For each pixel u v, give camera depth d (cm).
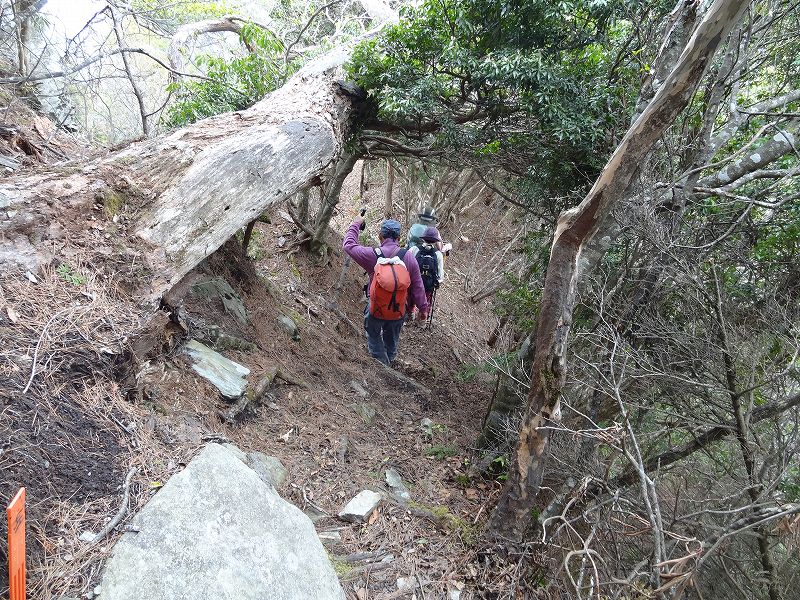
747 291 356
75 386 240
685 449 329
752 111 418
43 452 206
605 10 443
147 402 283
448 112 498
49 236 277
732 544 290
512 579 292
